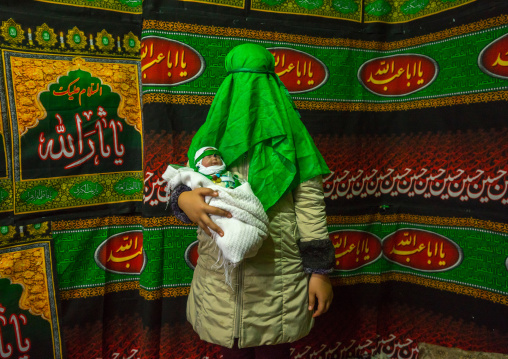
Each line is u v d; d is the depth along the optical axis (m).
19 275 1.56
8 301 1.55
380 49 1.88
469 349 1.71
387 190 1.93
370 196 1.92
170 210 1.71
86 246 1.66
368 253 1.93
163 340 1.73
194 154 1.20
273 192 1.10
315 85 1.82
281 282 1.10
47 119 1.57
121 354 1.75
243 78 1.16
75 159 1.62
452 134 1.72
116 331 1.74
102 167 1.67
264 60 1.18
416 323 1.88
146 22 1.62
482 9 1.61
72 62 1.59
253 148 1.14
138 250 1.75
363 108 1.89
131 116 1.70
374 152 1.91
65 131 1.60
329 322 1.91
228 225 0.99
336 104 1.85
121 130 1.69
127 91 1.68
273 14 1.77
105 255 1.70
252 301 1.07
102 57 1.63
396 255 1.93
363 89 1.88
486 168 1.63
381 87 1.90
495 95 1.59
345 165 1.88
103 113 1.65
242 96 1.14
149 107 1.65
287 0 1.78
